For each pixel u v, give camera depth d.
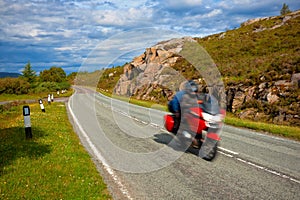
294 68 17.91
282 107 14.82
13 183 5.22
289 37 32.56
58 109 19.48
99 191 4.93
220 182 5.31
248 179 5.46
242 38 39.50
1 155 7.05
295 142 9.12
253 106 16.47
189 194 4.77
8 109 20.56
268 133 10.86
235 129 11.69
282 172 5.88
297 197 4.61
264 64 21.83
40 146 8.04
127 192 4.89
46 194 4.75
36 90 58.84
